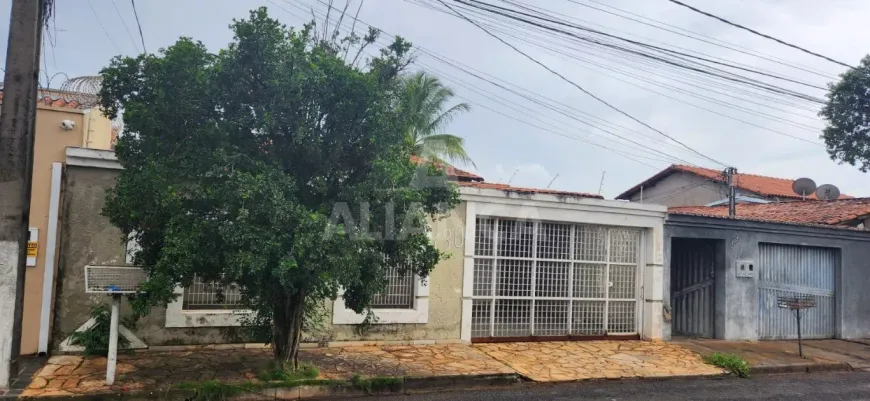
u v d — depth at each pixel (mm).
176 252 6000
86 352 8141
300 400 7129
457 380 7961
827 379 9547
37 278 8219
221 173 6211
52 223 8266
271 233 6117
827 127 15664
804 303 11352
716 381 8984
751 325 12469
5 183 6727
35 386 6672
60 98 9336
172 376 7242
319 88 6473
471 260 10391
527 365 8969
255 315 8484
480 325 10539
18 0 6875
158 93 6172
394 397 7352
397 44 7223
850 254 13656
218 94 6398
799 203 17078
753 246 12602
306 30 6637
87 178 8508
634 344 11125
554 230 11148
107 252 8523
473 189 10359
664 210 11703
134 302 6234
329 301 9484
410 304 10141
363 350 9312
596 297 11367
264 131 6621
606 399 7520
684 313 13109
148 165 6215
